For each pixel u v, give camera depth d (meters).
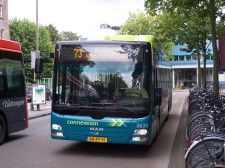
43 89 21.34
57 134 8.12
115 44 8.16
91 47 8.20
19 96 10.62
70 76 8.18
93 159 7.93
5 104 9.80
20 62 10.78
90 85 8.06
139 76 7.99
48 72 50.44
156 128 9.30
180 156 8.06
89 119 7.90
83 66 8.16
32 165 7.29
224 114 7.06
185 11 15.08
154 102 8.22
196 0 13.20
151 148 9.27
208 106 9.24
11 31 48.38
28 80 47.56
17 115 10.45
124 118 7.79
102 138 7.86
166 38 23.53
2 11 44.16
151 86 7.97
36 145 9.57
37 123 15.08
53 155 8.29
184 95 41.19
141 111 7.78
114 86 7.98
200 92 15.92
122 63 8.08
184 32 22.78
